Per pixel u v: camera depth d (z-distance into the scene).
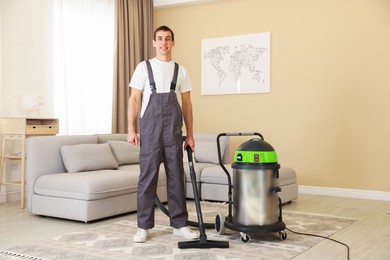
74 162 4.18
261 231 3.05
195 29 6.38
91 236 3.25
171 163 3.18
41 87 5.14
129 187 4.03
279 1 5.77
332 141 5.46
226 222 3.28
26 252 2.82
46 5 5.20
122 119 5.97
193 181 3.12
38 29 5.11
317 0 5.53
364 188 5.27
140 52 6.36
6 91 4.77
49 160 4.15
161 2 6.52
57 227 3.56
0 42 4.70
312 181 5.58
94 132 5.77
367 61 5.25
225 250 2.90
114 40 5.92
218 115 6.21
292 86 5.69
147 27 6.48
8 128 4.57
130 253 2.81
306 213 4.20
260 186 3.10
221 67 6.16
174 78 3.17
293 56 5.68
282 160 5.77
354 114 5.33
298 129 5.66
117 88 5.95
